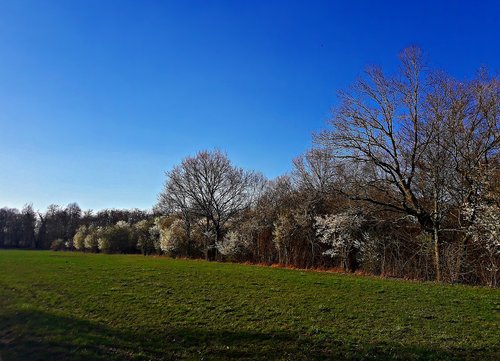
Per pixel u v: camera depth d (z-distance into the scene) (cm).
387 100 2798
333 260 3538
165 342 1157
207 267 2981
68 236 10700
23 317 1422
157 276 2355
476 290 1878
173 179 5531
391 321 1329
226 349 1095
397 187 2931
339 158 2986
